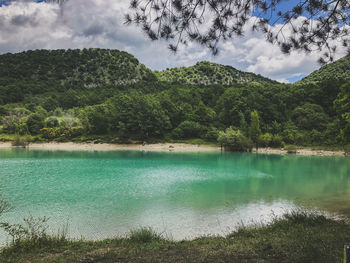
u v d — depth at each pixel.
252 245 6.37
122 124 77.88
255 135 66.94
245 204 15.40
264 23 6.35
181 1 5.62
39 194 18.16
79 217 12.75
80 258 5.73
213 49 6.31
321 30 6.63
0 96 119.75
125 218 12.56
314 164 39.12
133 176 26.67
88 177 25.98
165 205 15.14
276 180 24.70
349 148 56.84
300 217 9.57
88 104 124.00
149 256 5.80
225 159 46.16
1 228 10.73
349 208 14.30
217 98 109.75
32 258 5.86
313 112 82.69
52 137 77.81
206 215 13.05
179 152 61.34
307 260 5.01
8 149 63.44
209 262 5.26
